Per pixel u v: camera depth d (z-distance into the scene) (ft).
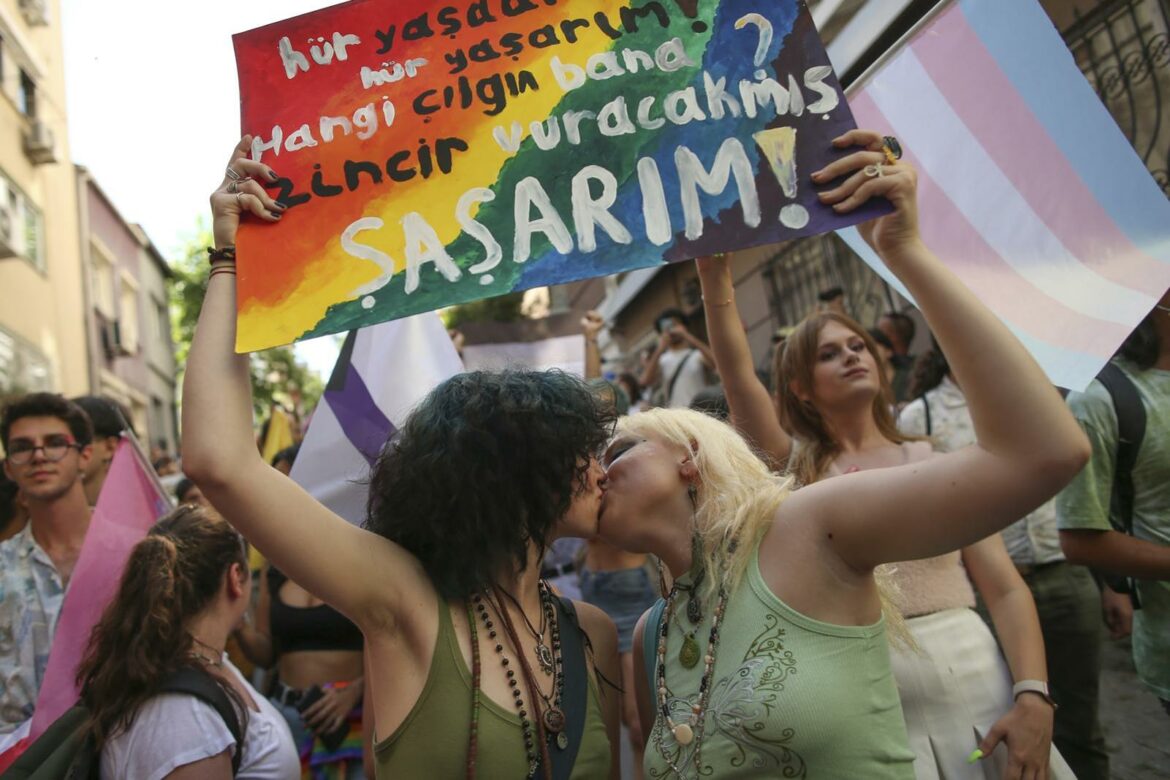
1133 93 14.07
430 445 5.01
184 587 6.74
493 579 5.02
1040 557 9.88
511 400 5.08
